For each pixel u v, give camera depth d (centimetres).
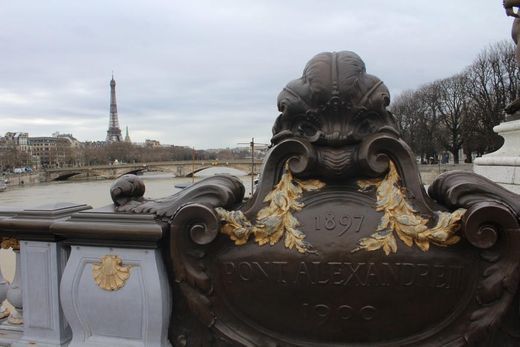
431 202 249
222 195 265
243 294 257
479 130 4744
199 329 274
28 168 10975
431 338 243
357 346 249
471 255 234
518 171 521
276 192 255
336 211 247
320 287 245
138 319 273
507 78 4438
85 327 285
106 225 268
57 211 304
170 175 8969
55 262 297
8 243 336
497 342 247
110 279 274
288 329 255
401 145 244
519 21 599
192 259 258
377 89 247
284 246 248
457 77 5322
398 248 238
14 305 345
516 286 227
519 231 221
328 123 249
